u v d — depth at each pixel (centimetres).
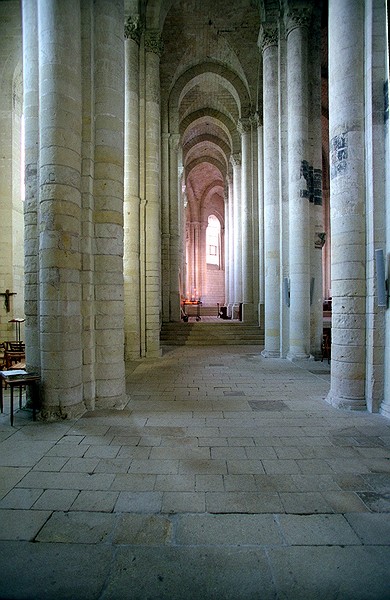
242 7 1655
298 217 1166
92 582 255
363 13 671
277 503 352
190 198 3900
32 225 634
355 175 669
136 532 308
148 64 1281
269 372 995
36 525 317
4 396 748
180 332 1673
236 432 539
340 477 403
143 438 514
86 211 648
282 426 565
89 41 657
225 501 355
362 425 570
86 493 368
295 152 1168
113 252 672
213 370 1028
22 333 1357
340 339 680
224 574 262
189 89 1988
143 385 846
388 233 632
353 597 242
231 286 2711
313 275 1203
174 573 263
